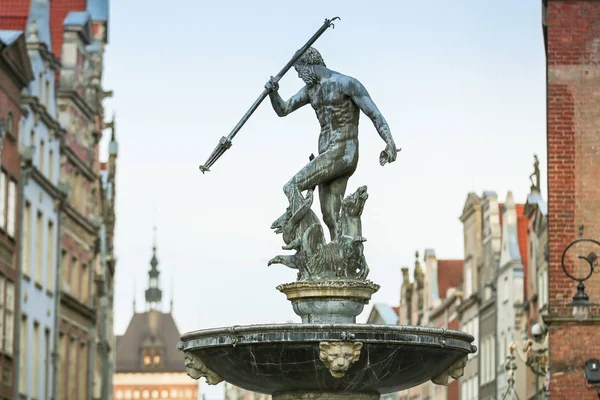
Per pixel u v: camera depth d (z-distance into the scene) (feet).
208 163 67.97
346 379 63.77
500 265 341.41
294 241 66.69
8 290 245.45
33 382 267.39
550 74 147.95
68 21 307.37
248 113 67.97
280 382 64.59
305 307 66.39
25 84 253.65
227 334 63.72
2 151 239.71
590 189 146.72
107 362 382.01
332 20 68.74
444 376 67.87
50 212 280.51
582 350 145.18
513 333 323.57
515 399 314.96
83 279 319.88
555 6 148.15
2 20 282.15
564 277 146.30
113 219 383.24
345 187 67.97
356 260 66.80
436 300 446.60
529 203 298.56
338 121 67.51
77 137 311.88
